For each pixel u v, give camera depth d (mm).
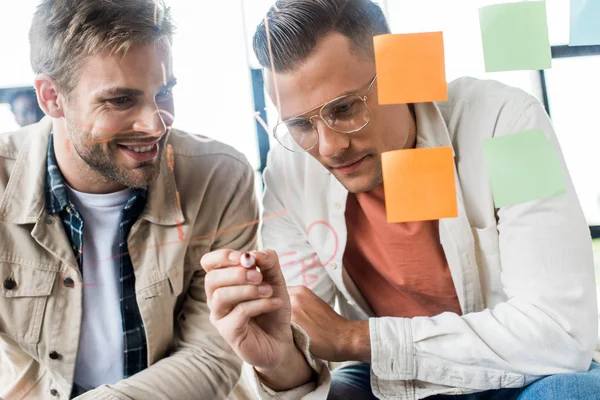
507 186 709
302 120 711
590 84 999
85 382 831
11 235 797
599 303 958
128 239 811
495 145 714
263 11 746
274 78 705
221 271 625
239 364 835
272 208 860
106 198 799
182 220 821
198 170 829
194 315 850
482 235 763
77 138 752
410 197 679
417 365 710
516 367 680
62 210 799
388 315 868
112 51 700
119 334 824
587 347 675
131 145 750
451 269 778
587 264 689
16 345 826
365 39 689
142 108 736
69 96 735
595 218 1107
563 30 857
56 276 805
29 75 792
